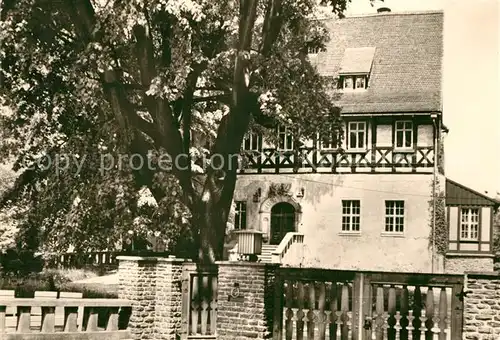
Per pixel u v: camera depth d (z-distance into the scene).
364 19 38.56
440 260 34.03
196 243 19.84
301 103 21.33
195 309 14.90
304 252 34.81
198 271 14.93
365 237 34.50
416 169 34.09
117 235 21.22
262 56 19.84
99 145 22.67
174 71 18.98
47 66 20.02
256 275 14.06
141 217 21.12
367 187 34.66
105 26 18.66
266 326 13.95
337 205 34.97
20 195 24.75
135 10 18.08
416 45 36.84
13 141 23.58
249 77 20.08
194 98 22.14
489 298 11.99
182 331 14.74
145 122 20.67
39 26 19.77
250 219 36.00
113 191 21.20
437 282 12.49
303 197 35.38
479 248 36.22
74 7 19.14
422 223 33.84
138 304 14.82
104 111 21.47
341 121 24.11
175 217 19.73
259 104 21.05
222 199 19.92
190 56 19.30
